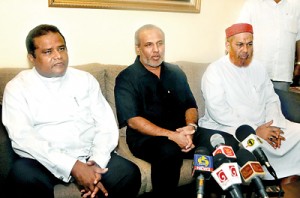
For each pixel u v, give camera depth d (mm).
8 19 1896
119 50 2271
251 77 2211
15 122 1505
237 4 2666
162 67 1961
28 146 1465
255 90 2195
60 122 1614
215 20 2609
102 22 2160
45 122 1593
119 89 1896
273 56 2506
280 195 1254
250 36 2076
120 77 1933
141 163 1744
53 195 1454
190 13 2479
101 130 1710
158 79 1918
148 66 1913
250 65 2227
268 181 1416
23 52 1979
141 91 1883
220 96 2084
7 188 1438
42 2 1950
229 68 2166
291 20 2492
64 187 1501
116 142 1681
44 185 1434
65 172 1463
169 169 1624
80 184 1484
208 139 1838
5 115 1539
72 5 2018
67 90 1665
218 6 2588
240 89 2146
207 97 2123
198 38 2580
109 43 2223
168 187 1645
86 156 1669
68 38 2082
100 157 1572
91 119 1736
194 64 2369
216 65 2172
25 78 1610
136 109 1850
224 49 2725
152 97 1896
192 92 2273
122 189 1555
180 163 1677
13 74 1788
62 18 2031
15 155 1570
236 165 1021
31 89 1584
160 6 2318
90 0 2062
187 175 1769
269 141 1980
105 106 1787
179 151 1687
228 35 2139
